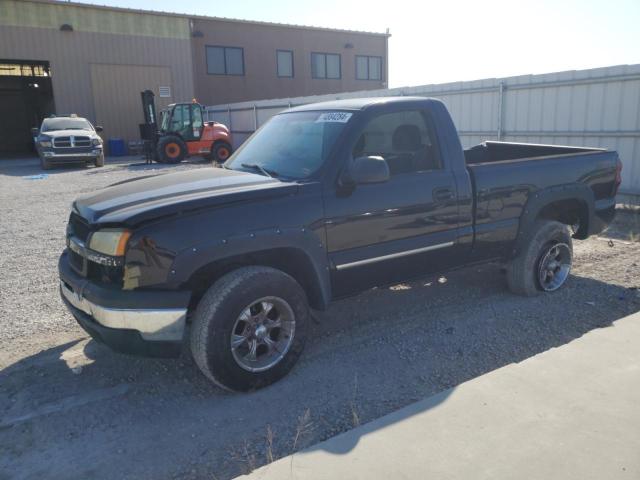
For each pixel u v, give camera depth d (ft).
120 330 11.15
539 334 15.02
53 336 15.64
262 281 11.95
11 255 25.12
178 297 11.27
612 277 19.84
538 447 9.37
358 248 13.57
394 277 14.67
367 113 14.03
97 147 71.77
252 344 12.22
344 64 129.49
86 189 48.70
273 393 12.23
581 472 8.71
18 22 90.33
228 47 112.06
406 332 15.35
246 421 11.15
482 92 42.75
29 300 18.72
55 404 11.88
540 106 38.93
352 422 10.96
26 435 10.80
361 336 15.17
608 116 35.14
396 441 9.71
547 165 17.40
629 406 10.55
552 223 17.75
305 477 8.83
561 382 11.55
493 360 13.58
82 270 12.29
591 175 18.58
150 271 11.09
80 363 13.85
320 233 12.87
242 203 11.99
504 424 10.10
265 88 118.21
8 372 13.39
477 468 8.89
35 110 118.01
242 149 16.38
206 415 11.41
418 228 14.52
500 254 16.97
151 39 102.27
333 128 14.02
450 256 15.58
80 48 95.76
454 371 13.06
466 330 15.38
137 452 10.21
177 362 13.88
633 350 12.96
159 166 72.54
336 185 13.14
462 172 15.38
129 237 11.09
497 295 18.19
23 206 39.47
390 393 12.10
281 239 12.19
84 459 10.04
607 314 16.30
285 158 14.29
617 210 33.22
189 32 106.11
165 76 104.73
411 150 14.96
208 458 9.96
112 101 100.01
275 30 117.39
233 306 11.62
